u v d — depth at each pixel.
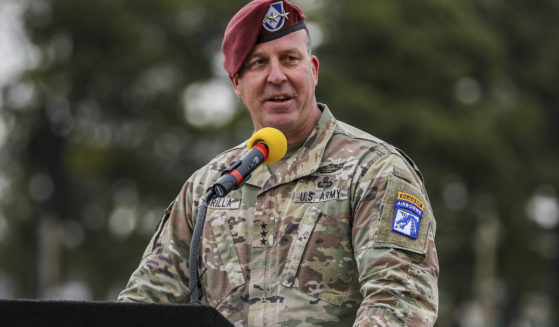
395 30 65.06
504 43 71.94
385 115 62.12
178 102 66.75
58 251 68.81
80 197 69.50
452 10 66.06
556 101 76.69
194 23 66.81
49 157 67.31
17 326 5.74
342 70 65.00
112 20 62.47
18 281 70.69
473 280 70.12
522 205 70.12
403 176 7.63
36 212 68.12
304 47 8.35
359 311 7.14
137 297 8.25
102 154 66.81
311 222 7.82
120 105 66.62
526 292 77.06
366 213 7.56
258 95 8.29
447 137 61.41
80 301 5.71
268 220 8.04
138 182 68.38
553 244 75.06
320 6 67.56
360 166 7.84
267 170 8.30
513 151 69.94
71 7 61.59
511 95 73.31
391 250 7.27
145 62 63.81
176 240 8.48
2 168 67.56
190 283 7.50
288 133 8.33
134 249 68.25
